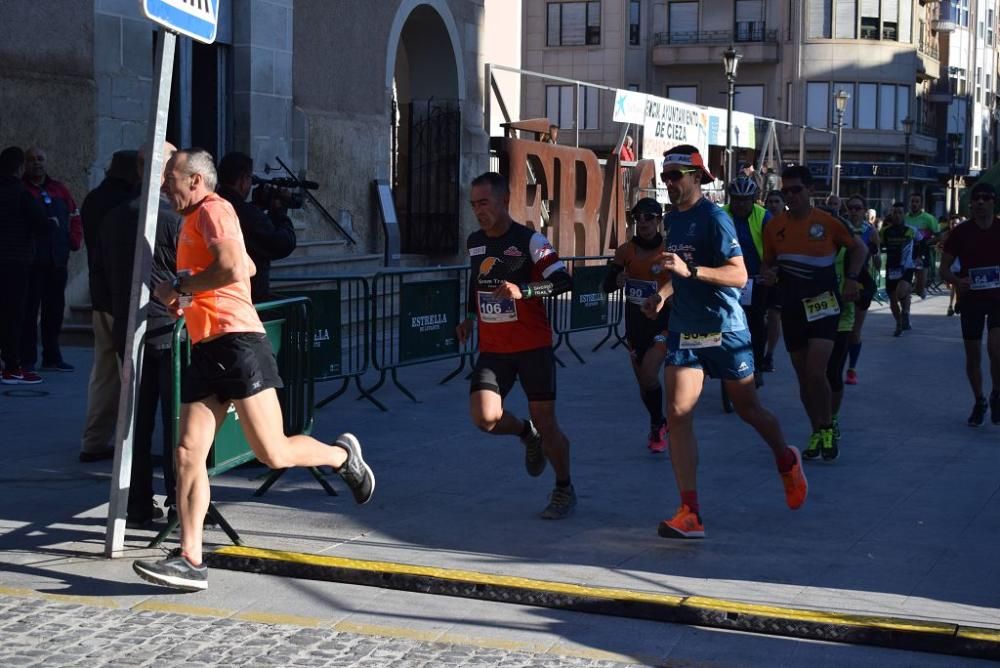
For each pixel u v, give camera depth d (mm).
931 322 20125
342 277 10344
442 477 7938
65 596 5465
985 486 7855
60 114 13750
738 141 28359
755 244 11039
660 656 4832
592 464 8422
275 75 17156
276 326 7367
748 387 6602
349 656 4781
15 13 13172
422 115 21312
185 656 4758
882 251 24656
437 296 11711
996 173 26453
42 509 6938
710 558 6133
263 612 5293
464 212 21469
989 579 5828
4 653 4746
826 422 8609
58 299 11898
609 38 52812
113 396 8023
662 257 6145
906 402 11391
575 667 4699
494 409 6609
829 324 8469
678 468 6516
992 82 72625
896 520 6949
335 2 18406
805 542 6453
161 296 5473
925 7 58875
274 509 7031
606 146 53094
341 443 6148
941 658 4836
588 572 5859
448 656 4793
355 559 5914
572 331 14312
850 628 4992
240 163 7484
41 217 11086
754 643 4996
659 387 8742
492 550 6238
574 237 22453
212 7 6328
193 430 5570
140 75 14922
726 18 53625
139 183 6707
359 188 19062
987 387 12414
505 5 30500
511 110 30953
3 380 11227
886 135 54688
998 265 9914
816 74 53656
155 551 6180
